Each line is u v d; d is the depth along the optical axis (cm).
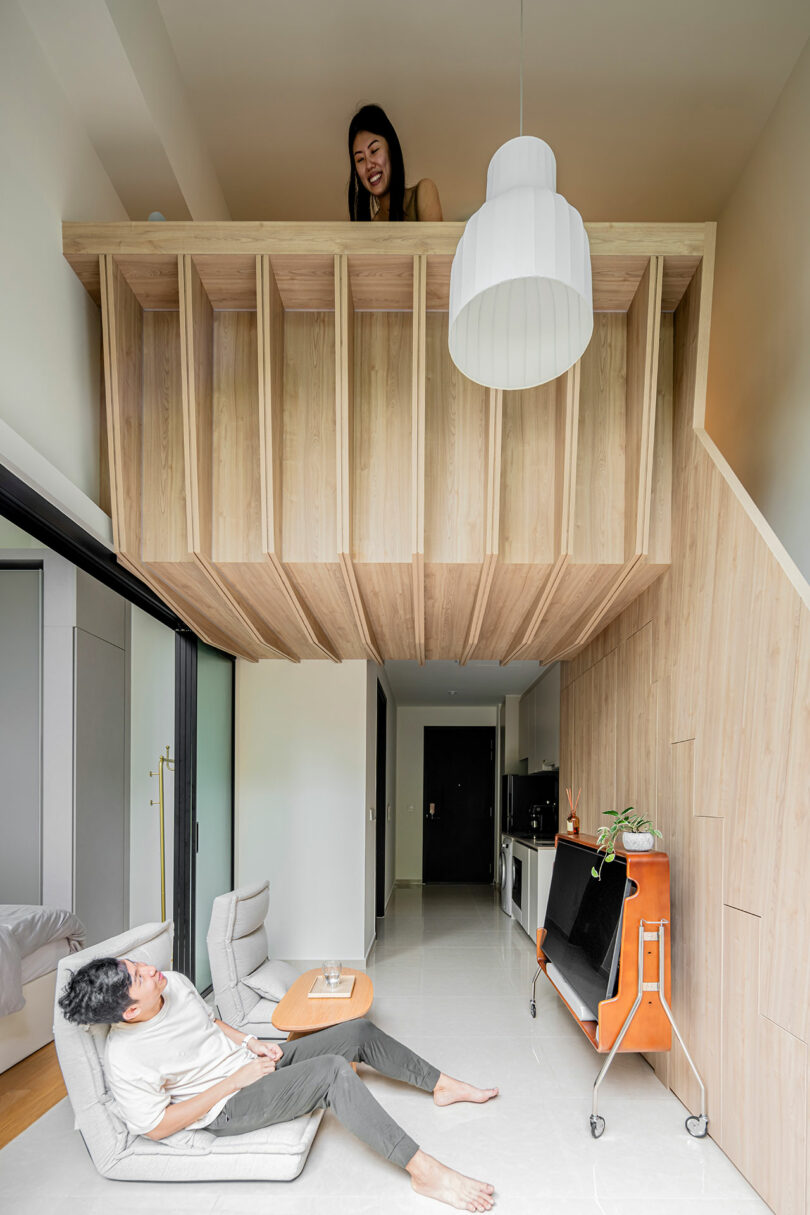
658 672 351
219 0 307
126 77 280
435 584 347
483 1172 253
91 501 296
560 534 305
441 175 411
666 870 299
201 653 471
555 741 659
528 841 702
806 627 218
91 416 312
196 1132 251
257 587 350
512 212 170
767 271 360
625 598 386
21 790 450
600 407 321
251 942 392
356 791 549
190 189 356
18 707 455
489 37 325
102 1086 252
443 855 1099
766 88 346
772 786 235
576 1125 286
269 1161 244
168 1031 254
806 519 314
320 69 342
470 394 320
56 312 282
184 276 289
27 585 464
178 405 320
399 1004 441
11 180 249
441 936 654
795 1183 214
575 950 353
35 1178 249
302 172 409
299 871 543
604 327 324
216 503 316
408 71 342
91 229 286
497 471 301
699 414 307
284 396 319
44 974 372
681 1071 307
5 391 245
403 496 316
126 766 529
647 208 423
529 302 195
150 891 543
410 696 980
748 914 249
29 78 260
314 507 315
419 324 290
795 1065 216
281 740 554
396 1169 256
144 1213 229
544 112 365
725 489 276
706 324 301
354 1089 248
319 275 300
